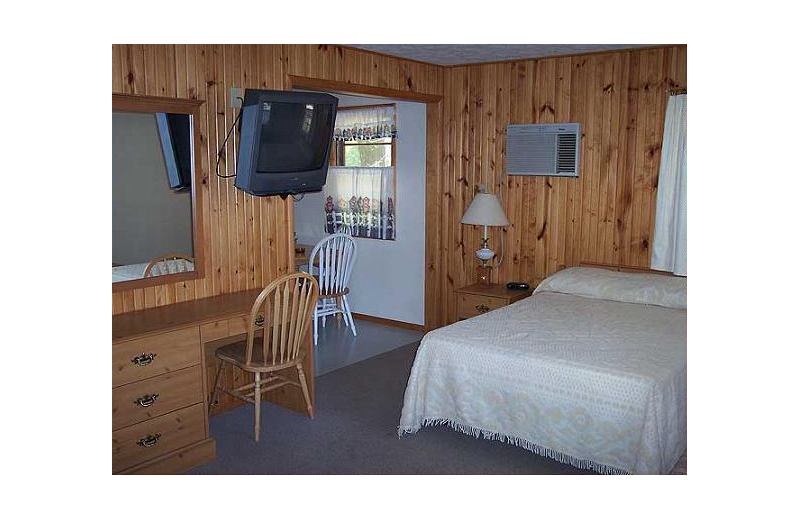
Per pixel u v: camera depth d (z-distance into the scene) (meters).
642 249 4.88
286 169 3.76
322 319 6.03
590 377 3.12
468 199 5.72
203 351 3.35
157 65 3.43
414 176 6.01
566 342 3.54
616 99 4.87
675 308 4.29
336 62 4.60
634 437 3.00
